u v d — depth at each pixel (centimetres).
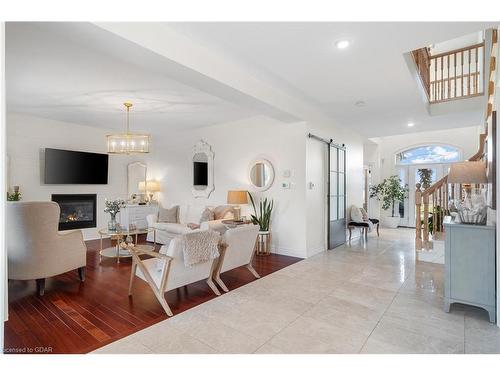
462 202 296
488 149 320
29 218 304
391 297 314
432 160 847
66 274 396
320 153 541
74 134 629
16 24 241
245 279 378
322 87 391
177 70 274
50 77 356
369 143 866
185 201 696
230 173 602
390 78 358
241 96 352
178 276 290
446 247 276
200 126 644
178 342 224
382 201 915
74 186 632
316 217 527
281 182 521
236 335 235
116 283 360
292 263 456
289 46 276
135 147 477
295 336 233
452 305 294
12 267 311
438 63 635
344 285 353
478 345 218
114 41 220
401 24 237
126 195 740
